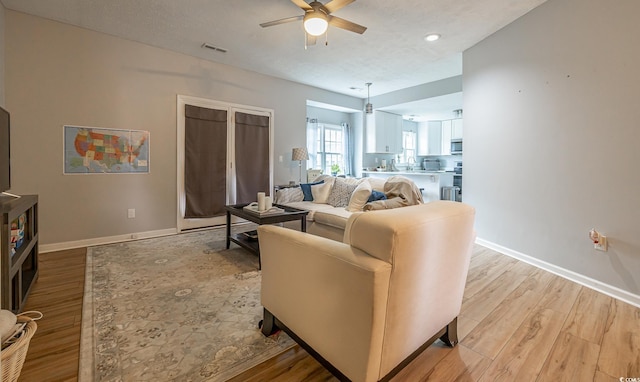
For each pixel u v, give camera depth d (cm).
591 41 256
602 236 249
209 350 166
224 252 351
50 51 339
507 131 348
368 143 726
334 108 696
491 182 373
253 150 524
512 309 217
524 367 154
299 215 326
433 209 142
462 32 364
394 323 122
